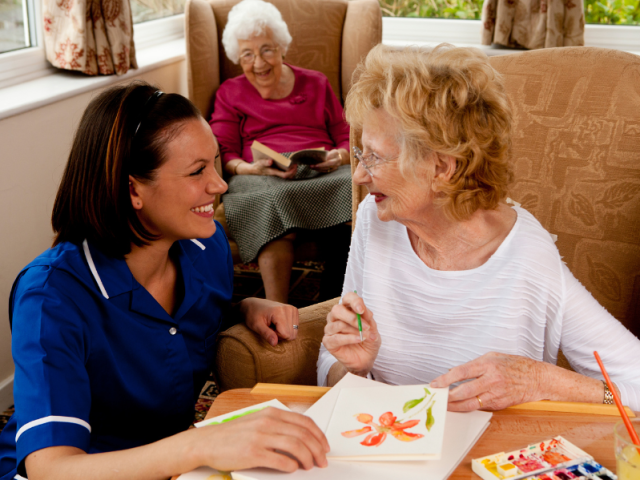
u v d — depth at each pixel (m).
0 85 2.38
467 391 0.93
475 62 1.00
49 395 0.90
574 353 1.10
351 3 3.20
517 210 1.15
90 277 1.04
